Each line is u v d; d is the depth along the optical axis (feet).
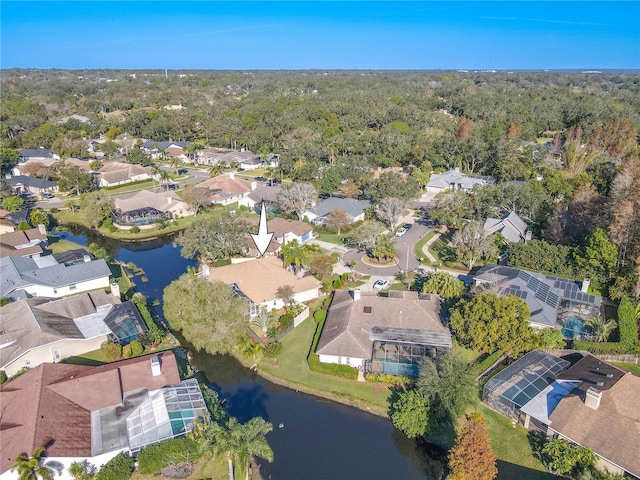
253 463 139.85
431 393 149.18
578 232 272.72
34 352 174.81
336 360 180.14
